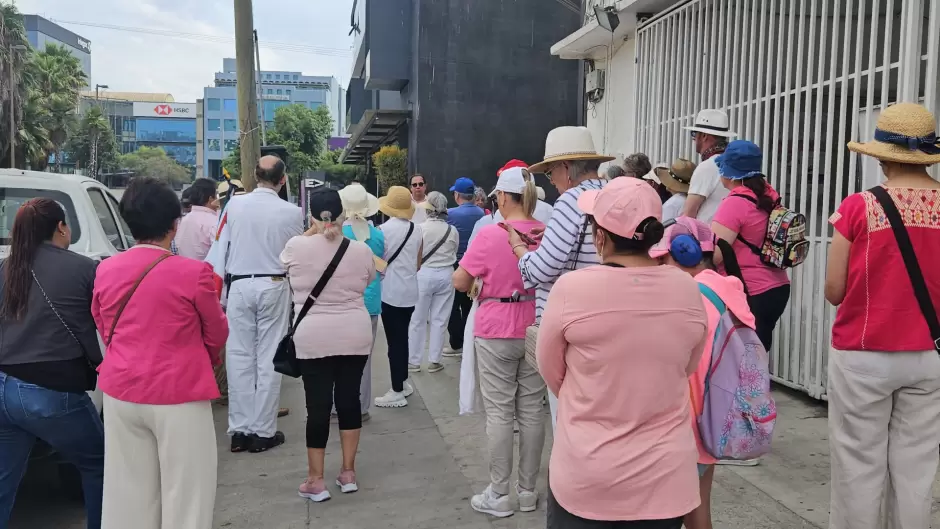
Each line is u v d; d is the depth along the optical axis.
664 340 2.15
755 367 2.58
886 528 3.02
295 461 4.87
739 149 4.07
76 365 3.15
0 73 35.78
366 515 4.00
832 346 3.03
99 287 3.02
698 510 2.88
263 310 4.96
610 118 9.22
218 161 115.00
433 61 15.43
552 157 3.73
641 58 8.04
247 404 5.04
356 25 22.55
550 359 2.30
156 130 133.12
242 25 7.93
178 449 2.99
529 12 15.72
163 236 3.10
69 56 51.28
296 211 5.07
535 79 15.83
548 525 2.39
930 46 4.32
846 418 2.96
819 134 5.24
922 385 2.82
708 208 4.91
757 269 4.10
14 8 36.81
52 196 4.57
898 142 2.82
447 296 7.18
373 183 22.95
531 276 3.43
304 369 4.16
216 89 114.44
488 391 3.88
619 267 2.22
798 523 3.63
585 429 2.21
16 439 3.18
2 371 3.06
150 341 2.96
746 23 6.08
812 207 5.33
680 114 7.27
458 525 3.85
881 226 2.80
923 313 2.77
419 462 4.81
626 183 2.22
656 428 2.19
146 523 3.08
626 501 2.16
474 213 7.71
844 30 5.38
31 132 39.88
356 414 4.30
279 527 3.88
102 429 3.32
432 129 15.49
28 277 3.07
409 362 7.25
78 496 4.22
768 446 2.58
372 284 5.47
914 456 2.86
